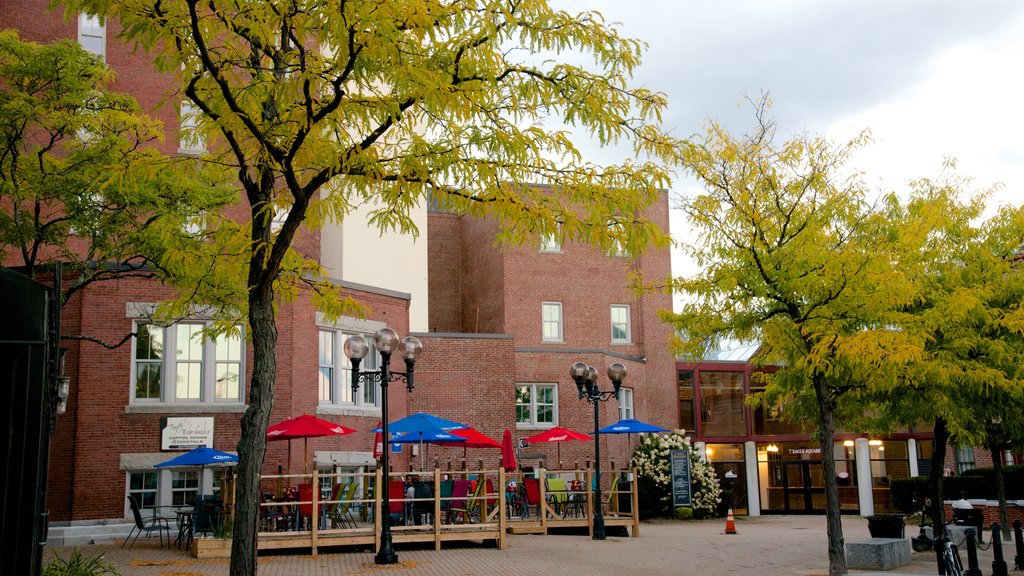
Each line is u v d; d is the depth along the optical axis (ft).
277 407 80.89
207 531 64.44
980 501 91.66
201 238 49.34
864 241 57.41
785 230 55.01
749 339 57.52
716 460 135.85
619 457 121.80
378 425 93.50
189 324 80.53
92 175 54.24
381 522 63.82
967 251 67.87
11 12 92.22
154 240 53.42
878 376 55.26
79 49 57.93
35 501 20.89
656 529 98.63
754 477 134.62
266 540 61.36
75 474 75.20
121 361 77.77
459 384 109.91
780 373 61.11
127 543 69.82
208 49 32.81
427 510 70.85
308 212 36.35
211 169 37.93
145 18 32.27
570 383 120.67
